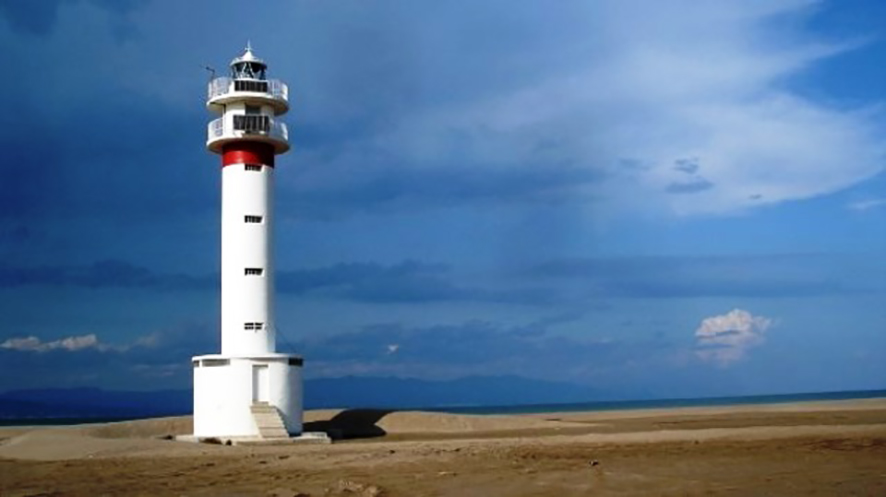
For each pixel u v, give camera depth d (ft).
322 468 88.99
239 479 80.79
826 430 133.69
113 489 74.90
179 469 90.63
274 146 151.12
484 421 185.88
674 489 69.87
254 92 148.36
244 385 140.26
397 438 151.23
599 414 303.48
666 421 203.41
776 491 67.67
